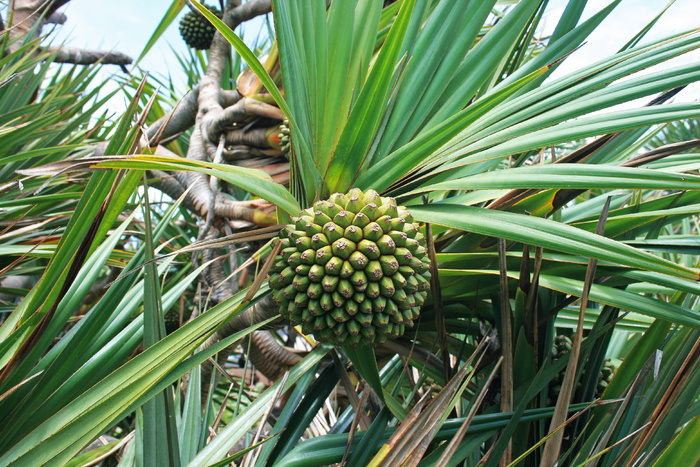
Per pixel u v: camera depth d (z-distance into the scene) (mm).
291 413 801
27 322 676
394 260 745
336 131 855
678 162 847
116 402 606
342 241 737
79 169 610
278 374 1174
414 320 892
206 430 834
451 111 893
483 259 826
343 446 726
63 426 596
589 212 956
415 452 622
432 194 889
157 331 679
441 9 895
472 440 714
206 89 1449
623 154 1028
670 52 737
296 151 792
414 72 886
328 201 785
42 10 1803
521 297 800
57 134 1347
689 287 735
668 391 655
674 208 820
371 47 901
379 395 749
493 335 854
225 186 1628
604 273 792
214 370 878
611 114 726
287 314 773
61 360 715
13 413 689
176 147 1611
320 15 846
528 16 895
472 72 898
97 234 710
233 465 900
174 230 1800
